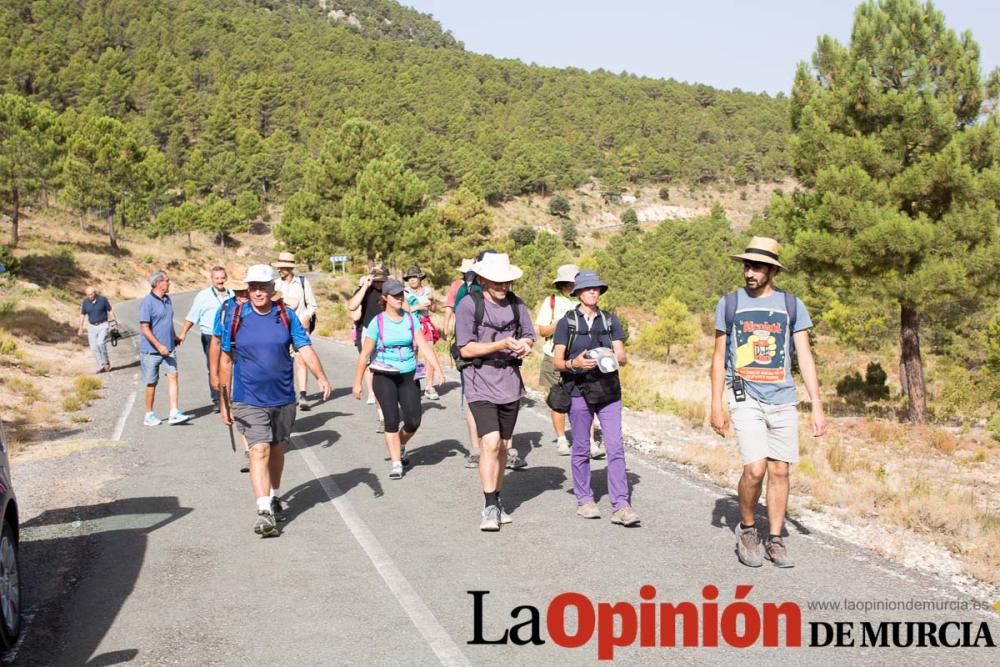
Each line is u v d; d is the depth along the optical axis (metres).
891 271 14.82
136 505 7.20
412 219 46.44
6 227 59.88
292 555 5.78
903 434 13.26
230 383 6.40
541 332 8.73
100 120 67.25
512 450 8.19
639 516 6.54
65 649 4.39
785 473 5.39
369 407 11.98
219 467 8.55
